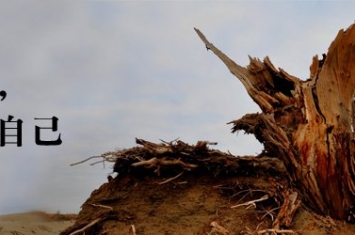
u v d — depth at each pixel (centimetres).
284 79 693
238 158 639
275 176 654
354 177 614
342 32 635
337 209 609
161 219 579
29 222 1176
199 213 582
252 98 687
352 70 646
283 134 636
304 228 550
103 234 567
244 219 570
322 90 641
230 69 714
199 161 632
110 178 666
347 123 635
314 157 617
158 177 636
